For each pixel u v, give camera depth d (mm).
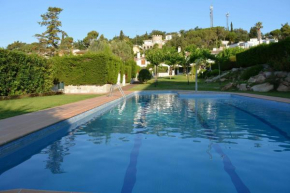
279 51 19734
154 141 5160
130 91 20812
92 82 20031
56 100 12695
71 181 3150
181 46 89000
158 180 3160
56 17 45906
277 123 7160
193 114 9008
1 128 5367
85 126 6855
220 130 6258
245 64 26672
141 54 86125
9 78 13680
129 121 7613
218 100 14023
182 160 3938
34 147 4797
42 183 3096
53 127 5871
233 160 3924
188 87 25609
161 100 14336
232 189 2879
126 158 4062
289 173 3365
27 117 6965
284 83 16500
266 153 4293
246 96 13641
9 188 2943
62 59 20219
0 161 4004
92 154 4301
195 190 2855
